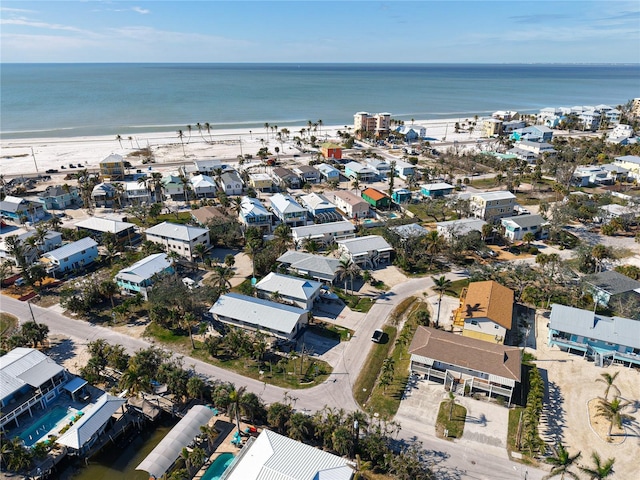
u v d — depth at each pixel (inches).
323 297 3351.4
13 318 3102.9
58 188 5354.3
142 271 3366.1
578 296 3326.8
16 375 2304.4
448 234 4269.2
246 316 2908.5
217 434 2150.6
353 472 1834.4
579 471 1966.0
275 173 6353.3
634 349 2640.3
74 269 3786.9
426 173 6560.0
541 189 6082.7
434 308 3277.6
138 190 5442.9
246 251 4099.4
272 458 1817.2
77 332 2967.5
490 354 2464.3
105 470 2046.0
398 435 2171.5
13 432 2187.5
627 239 4498.0
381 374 2613.2
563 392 2460.6
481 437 2169.0
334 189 6136.8
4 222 4761.3
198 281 3609.7
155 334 2950.3
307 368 2645.2
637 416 2293.3
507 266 3599.9
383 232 4229.8
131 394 2343.8
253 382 2527.1
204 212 4707.2
